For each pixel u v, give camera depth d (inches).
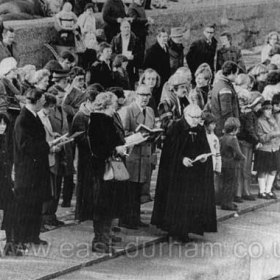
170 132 753.0
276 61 956.6
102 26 766.5
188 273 697.0
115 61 777.6
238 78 906.7
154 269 693.9
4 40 665.6
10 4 673.0
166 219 740.7
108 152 671.8
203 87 874.8
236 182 882.8
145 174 752.3
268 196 925.2
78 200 708.0
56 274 640.4
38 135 663.8
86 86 734.5
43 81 685.3
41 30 699.4
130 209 751.7
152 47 824.9
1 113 655.1
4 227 657.0
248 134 897.5
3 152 654.5
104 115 673.0
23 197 660.1
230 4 908.0
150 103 775.1
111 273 666.2
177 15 850.8
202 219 753.0
